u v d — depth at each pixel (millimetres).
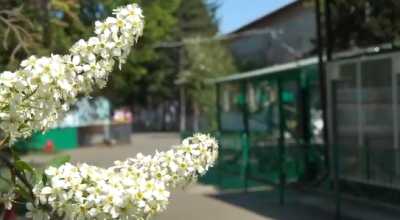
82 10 11266
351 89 15117
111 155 31828
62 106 3010
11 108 2879
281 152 15000
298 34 38062
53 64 2893
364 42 16188
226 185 17359
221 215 13516
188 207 14508
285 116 19531
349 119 15234
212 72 49469
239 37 48688
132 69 18688
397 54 13594
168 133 64812
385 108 14086
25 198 3072
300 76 17906
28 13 10109
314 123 18500
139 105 76938
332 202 13633
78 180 2885
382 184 12875
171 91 72688
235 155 17625
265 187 17406
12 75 2881
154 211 2867
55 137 39219
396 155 12562
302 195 15062
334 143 13438
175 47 70625
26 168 3059
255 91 22453
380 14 14820
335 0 15219
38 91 2885
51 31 10414
